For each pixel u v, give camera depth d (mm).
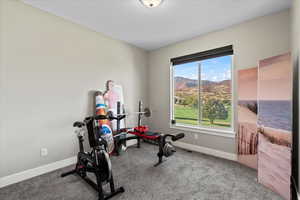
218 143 2869
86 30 2760
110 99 3100
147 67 4082
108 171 1683
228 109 2838
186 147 3334
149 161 2664
